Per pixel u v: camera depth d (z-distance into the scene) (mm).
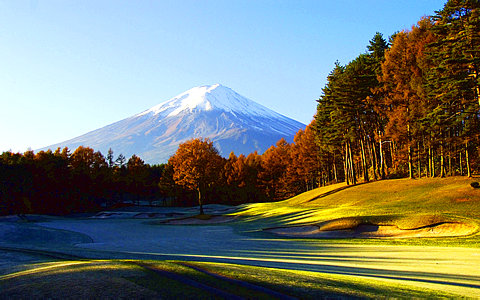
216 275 9781
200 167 55500
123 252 20859
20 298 7535
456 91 35344
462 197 32125
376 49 60875
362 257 16953
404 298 8148
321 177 88562
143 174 93438
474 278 11227
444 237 21422
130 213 69938
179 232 38125
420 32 49375
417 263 14555
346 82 51969
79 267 10672
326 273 12125
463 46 35312
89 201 84625
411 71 47875
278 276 10109
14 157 80375
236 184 97250
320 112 64188
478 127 36844
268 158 96875
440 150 46031
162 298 7367
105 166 88000
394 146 58000
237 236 30812
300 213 41219
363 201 42000
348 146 58219
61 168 81625
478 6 35562
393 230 24797
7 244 29812
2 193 69562
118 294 7594
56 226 48125
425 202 33531
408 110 47594
